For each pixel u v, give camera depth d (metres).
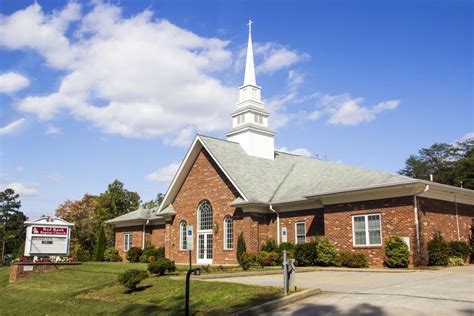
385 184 24.64
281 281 18.03
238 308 13.31
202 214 35.34
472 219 29.44
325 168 33.84
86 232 57.94
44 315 17.28
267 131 38.88
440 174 63.41
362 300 13.02
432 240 24.77
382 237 25.28
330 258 26.78
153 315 14.40
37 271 29.58
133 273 18.62
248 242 30.92
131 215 46.09
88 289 20.41
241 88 39.56
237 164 34.53
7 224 76.00
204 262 34.19
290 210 31.30
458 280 17.02
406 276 19.41
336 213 27.80
